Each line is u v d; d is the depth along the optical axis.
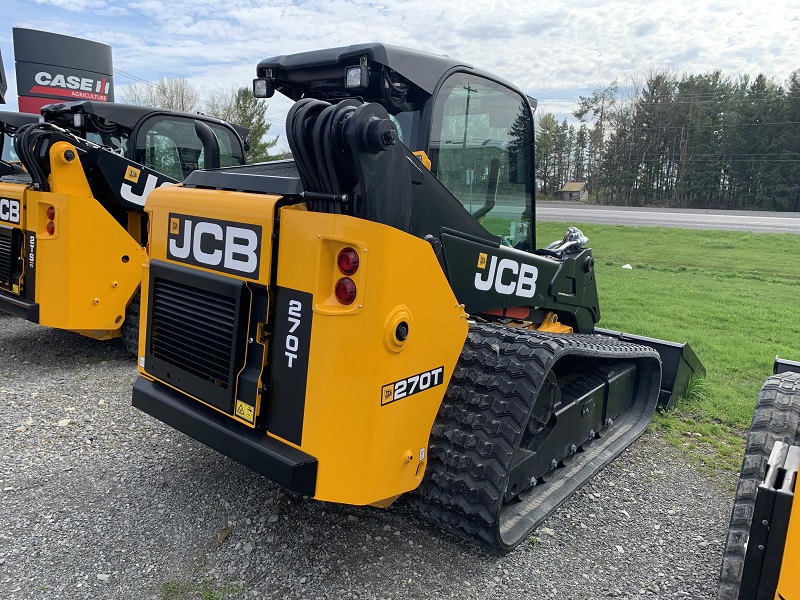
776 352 6.38
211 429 2.30
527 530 2.61
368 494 2.05
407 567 2.41
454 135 2.81
